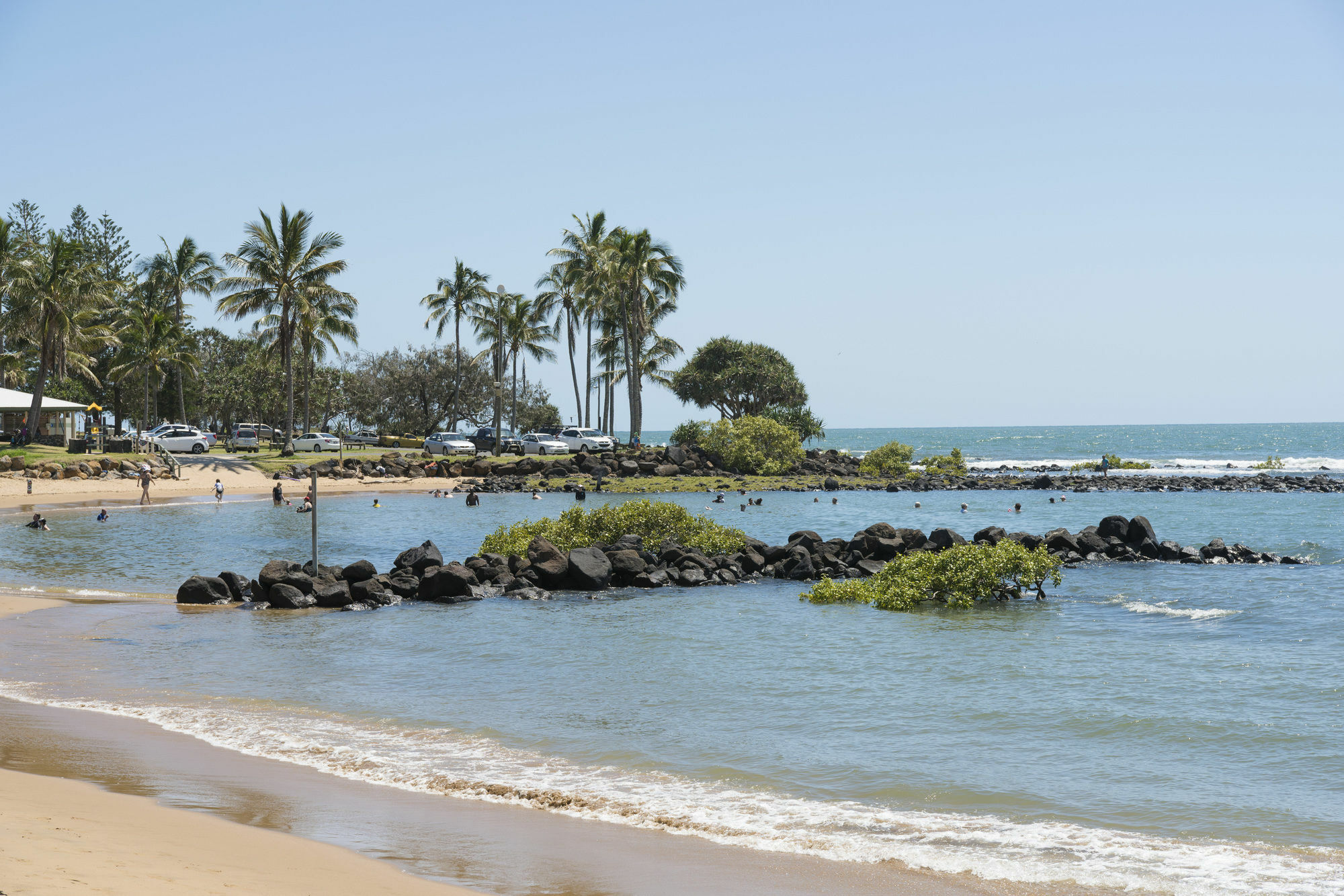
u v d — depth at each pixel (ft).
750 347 342.44
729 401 339.98
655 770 36.29
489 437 283.79
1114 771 35.86
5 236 221.87
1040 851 28.27
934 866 26.96
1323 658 55.42
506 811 31.55
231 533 132.05
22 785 31.17
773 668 54.13
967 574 79.71
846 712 44.52
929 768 36.27
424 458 263.29
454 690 49.39
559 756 37.96
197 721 43.09
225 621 71.77
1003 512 171.63
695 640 63.10
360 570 81.56
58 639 63.46
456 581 82.58
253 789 33.01
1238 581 89.66
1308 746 38.47
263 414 349.00
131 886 20.94
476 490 215.10
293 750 38.58
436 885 24.43
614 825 30.35
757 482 231.71
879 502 192.65
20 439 214.28
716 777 35.40
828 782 34.73
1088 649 59.11
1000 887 25.58
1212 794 33.32
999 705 45.55
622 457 243.40
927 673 52.60
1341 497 196.65
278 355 334.24
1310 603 76.02
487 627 68.69
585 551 90.79
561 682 51.21
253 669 54.80
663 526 103.86
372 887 23.65
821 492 218.59
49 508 164.04
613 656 57.93
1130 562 104.53
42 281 223.10
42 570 96.63
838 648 59.98
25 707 45.24
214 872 23.18
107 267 339.77
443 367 336.49
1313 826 30.30
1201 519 153.69
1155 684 49.44
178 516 154.40
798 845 28.63
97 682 51.24
